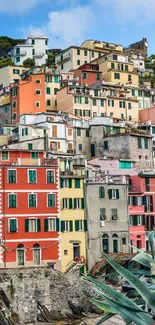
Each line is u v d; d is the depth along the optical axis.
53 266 79.31
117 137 111.31
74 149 112.69
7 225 77.31
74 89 133.75
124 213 87.31
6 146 99.62
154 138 119.62
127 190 88.19
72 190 83.00
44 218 80.00
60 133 111.25
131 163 103.38
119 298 14.55
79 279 69.00
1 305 64.69
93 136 115.19
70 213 82.25
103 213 85.19
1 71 170.62
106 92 139.62
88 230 83.12
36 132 108.75
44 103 134.25
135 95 147.50
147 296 13.70
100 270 80.19
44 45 197.50
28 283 67.12
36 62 193.88
